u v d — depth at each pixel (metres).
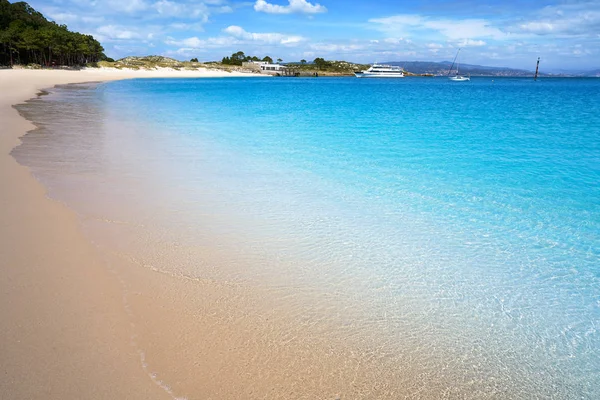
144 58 177.88
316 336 4.09
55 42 104.69
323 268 5.46
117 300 4.50
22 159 10.64
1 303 4.29
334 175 10.25
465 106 34.75
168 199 8.00
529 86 99.75
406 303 4.73
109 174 9.62
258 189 8.90
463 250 6.13
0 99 27.91
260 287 4.95
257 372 3.56
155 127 17.94
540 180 10.08
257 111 27.36
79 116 20.62
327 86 88.50
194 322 4.20
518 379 3.65
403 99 44.91
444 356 3.90
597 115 26.88
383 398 3.37
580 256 6.00
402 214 7.58
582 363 3.86
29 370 3.38
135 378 3.38
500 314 4.58
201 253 5.75
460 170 11.02
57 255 5.45
